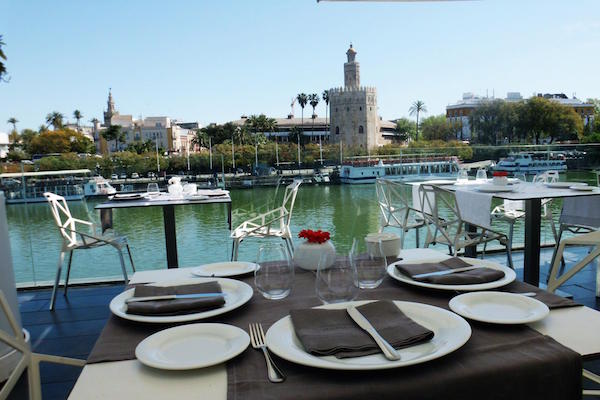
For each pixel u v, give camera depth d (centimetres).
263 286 102
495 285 104
